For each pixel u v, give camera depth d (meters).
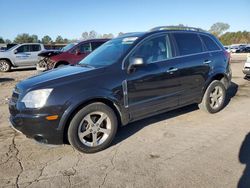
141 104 4.77
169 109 5.29
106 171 3.77
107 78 4.38
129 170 3.77
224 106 6.74
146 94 4.81
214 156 4.08
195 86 5.62
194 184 3.39
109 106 4.51
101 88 4.27
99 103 4.29
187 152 4.25
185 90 5.44
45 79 4.23
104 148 4.44
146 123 5.61
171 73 5.12
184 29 5.70
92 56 5.32
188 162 3.93
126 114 4.63
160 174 3.64
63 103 3.98
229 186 3.33
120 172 3.73
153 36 5.07
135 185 3.42
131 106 4.65
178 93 5.32
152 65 4.89
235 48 48.00
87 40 13.31
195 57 5.58
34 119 3.91
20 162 4.09
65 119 4.02
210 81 5.93
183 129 5.23
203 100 5.95
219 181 3.43
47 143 4.08
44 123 3.93
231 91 8.58
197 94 5.73
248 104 6.92
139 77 4.67
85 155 4.27
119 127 5.11
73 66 5.06
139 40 4.88
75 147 4.18
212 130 5.13
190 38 5.69
